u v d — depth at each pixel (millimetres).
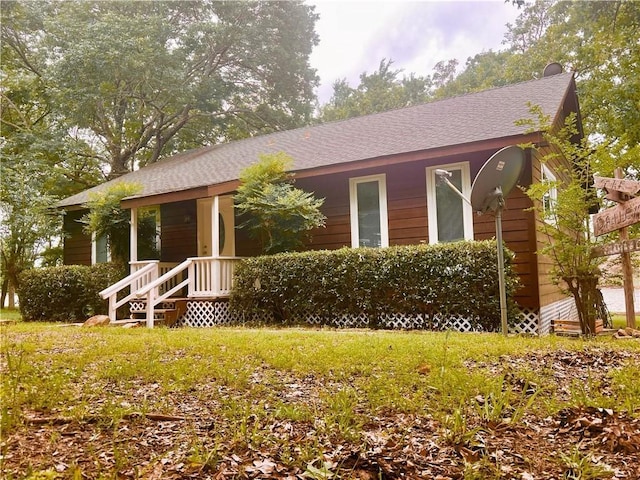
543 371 3641
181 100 19984
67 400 2934
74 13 19047
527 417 2664
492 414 2586
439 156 8367
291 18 23016
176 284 11977
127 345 5262
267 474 1979
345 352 4566
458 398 2920
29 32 19078
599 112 16250
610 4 16875
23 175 15195
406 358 4184
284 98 24078
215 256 10000
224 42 21484
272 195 9258
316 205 9367
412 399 2951
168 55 19234
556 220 6621
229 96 22969
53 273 11477
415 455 2188
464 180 8727
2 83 17844
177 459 2092
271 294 9148
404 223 9320
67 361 4320
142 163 23812
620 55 16719
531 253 7887
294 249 9984
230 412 2666
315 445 2227
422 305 7652
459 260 7312
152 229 13070
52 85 18125
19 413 2600
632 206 5629
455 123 9617
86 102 18219
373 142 10164
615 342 5168
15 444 2221
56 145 17828
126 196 12078
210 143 24781
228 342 5434
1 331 7281
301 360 4230
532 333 7285
